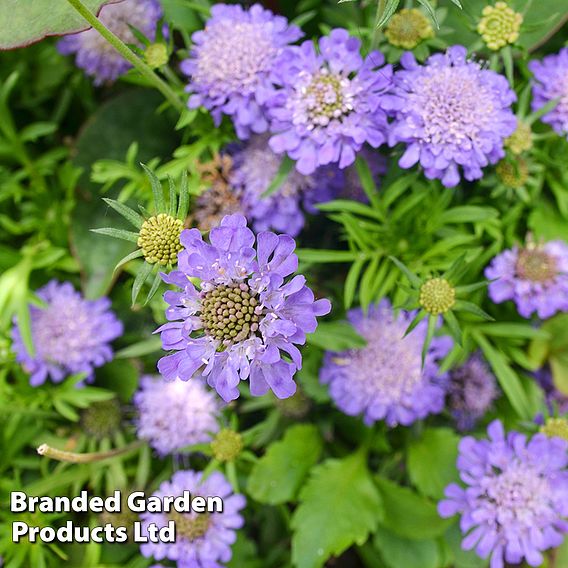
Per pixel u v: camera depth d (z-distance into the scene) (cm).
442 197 49
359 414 54
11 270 53
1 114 54
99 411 53
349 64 46
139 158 55
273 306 40
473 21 49
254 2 53
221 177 51
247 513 54
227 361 41
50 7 47
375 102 46
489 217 49
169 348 41
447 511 49
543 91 50
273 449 52
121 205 42
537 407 52
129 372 54
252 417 54
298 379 52
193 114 49
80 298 54
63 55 55
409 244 50
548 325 53
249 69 48
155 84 48
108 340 53
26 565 52
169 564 54
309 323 40
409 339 51
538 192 52
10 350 53
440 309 45
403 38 48
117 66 53
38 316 53
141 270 42
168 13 51
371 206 52
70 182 55
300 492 52
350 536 51
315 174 50
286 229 51
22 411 52
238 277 41
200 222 51
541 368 54
